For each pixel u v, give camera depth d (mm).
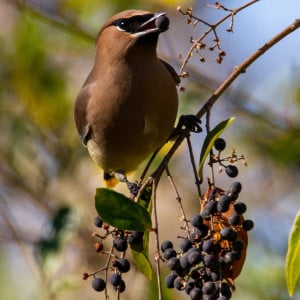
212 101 8719
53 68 13422
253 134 12961
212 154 8086
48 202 13523
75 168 13562
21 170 13727
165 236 13477
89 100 10547
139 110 10219
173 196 13562
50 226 11453
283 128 12383
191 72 12578
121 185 12750
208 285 7480
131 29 10102
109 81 10250
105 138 10672
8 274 14484
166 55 13008
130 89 10141
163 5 12586
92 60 13547
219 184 13336
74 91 13539
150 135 10398
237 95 12688
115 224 7812
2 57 13375
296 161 12359
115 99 10250
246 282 11469
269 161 12859
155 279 10641
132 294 11688
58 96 13422
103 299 13023
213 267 7570
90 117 10609
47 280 11203
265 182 12984
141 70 10094
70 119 13500
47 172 13570
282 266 11586
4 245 14398
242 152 13102
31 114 13438
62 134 13508
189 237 7707
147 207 8688
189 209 13539
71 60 13500
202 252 7605
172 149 8312
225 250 7625
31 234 13648
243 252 7789
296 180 12898
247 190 13039
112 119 10383
